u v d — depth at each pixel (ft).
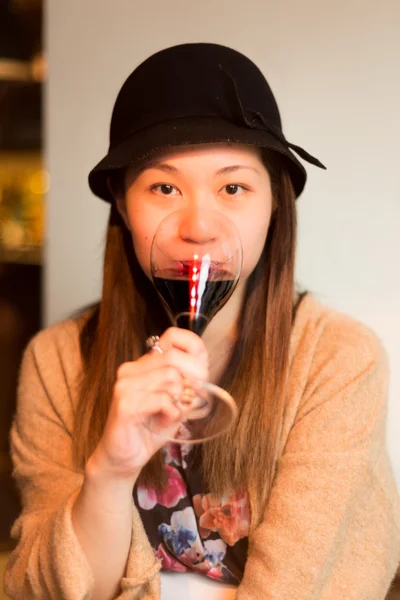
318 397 3.64
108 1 6.54
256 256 3.49
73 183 6.80
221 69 3.41
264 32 6.36
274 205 3.74
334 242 6.45
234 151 3.31
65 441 3.96
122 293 4.05
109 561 3.16
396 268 6.40
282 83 6.39
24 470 3.91
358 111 6.31
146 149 3.29
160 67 3.48
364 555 3.48
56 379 4.10
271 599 3.17
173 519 3.79
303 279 6.52
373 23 6.20
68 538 3.10
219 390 2.65
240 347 3.78
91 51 6.63
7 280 12.16
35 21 10.64
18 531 3.64
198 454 3.71
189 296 3.01
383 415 3.73
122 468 2.97
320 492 3.35
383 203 6.36
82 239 6.84
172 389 2.72
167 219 3.03
